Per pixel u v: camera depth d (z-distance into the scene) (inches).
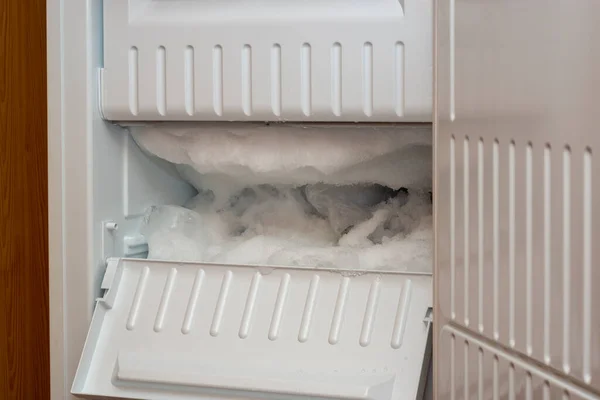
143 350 42.3
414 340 38.8
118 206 47.8
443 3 34.4
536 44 25.0
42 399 68.3
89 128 44.9
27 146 66.5
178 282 43.8
